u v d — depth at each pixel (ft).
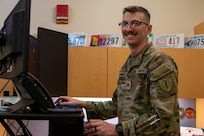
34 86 3.43
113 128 3.81
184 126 9.89
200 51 8.80
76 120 3.12
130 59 5.11
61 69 7.27
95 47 8.47
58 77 7.11
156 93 4.17
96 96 8.36
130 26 5.06
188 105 9.97
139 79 4.65
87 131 3.65
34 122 9.37
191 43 9.09
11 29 3.35
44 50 6.50
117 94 5.26
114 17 10.04
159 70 4.27
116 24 10.03
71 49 8.39
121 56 8.48
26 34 3.17
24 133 4.68
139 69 4.68
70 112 3.28
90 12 10.02
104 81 8.41
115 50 8.50
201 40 8.90
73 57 8.39
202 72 8.77
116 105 5.33
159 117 3.93
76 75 8.36
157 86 4.19
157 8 10.17
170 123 4.02
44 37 6.52
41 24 9.81
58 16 9.79
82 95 8.34
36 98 3.39
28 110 3.35
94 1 10.05
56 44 7.06
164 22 10.14
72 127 3.12
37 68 6.26
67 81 7.89
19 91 3.98
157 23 10.12
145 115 4.01
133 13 5.13
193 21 10.20
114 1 10.08
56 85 6.99
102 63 8.45
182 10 10.22
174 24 10.16
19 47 3.20
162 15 10.16
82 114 3.21
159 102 4.07
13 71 3.48
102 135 3.74
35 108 3.40
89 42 9.46
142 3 10.14
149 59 4.57
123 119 4.85
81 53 8.42
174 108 4.17
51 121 3.10
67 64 7.70
